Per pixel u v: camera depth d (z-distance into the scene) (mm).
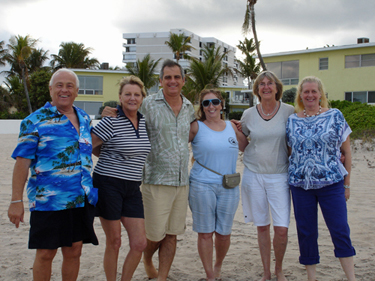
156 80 31578
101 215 2807
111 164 2834
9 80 45375
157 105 3188
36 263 2490
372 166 9188
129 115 2988
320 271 3350
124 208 2877
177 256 3871
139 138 2922
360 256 3635
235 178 3256
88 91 34688
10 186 7098
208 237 3238
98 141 2855
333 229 2963
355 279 2930
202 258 3227
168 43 32625
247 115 3502
